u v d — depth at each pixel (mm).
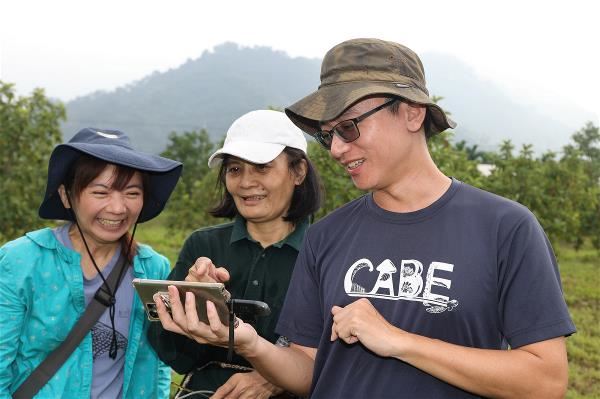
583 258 19062
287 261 2984
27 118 11312
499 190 13117
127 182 2715
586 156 42406
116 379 2879
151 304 2375
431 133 2322
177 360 2836
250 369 2865
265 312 2248
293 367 2398
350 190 8656
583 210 17453
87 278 2848
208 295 2184
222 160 3119
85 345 2773
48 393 2684
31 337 2701
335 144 2148
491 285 1996
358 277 2164
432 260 2053
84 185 2680
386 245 2146
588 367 7531
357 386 2129
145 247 3072
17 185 11086
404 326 2041
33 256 2727
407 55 2178
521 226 2008
